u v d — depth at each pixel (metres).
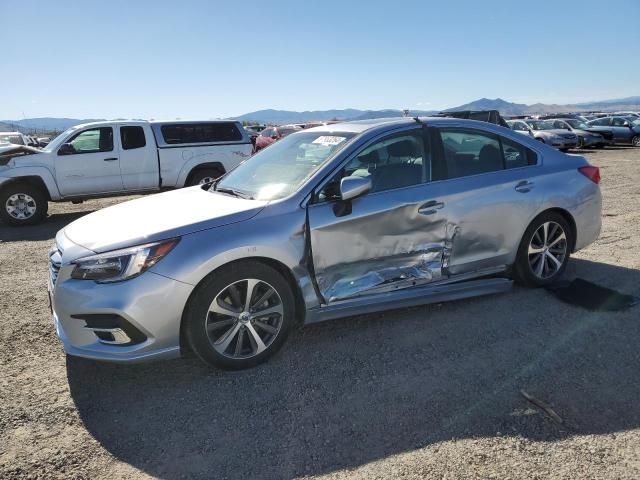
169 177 10.61
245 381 3.30
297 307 3.67
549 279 4.73
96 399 3.14
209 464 2.53
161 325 3.11
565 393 3.05
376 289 3.83
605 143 24.84
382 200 3.78
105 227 3.45
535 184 4.51
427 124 4.18
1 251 7.25
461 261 4.20
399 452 2.57
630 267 5.36
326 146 4.03
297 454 2.58
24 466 2.53
